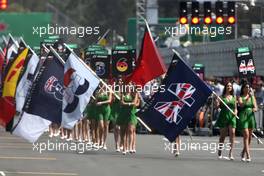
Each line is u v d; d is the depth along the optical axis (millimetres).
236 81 90188
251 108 59562
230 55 111062
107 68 88875
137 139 80750
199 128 88438
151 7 178250
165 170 52656
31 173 49750
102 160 58188
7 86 73625
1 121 73562
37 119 60156
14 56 76312
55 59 60406
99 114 67188
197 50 126938
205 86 58750
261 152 67812
